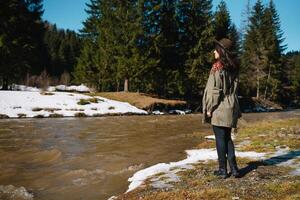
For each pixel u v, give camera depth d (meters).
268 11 54.94
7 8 32.16
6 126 15.06
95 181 6.36
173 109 30.19
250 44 55.41
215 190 4.89
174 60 36.25
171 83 35.88
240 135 11.36
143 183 5.73
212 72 5.36
